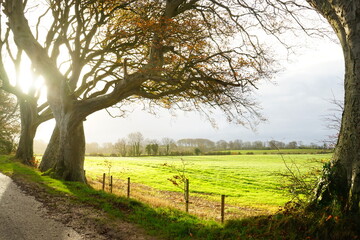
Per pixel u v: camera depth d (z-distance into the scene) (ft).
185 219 29.35
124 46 59.52
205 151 330.13
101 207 33.83
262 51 48.73
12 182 46.88
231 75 46.19
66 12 61.72
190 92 51.62
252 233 21.27
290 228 20.02
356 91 19.75
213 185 86.33
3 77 79.30
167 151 298.97
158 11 52.44
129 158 231.50
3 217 27.76
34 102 84.89
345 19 19.97
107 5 56.08
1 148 123.75
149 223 27.94
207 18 55.26
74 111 55.67
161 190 74.38
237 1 50.90
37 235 23.82
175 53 50.42
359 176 18.86
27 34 58.70
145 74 47.14
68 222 27.73
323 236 18.26
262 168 141.28
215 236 22.53
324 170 21.42
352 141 19.84
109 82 56.85
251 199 64.28
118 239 23.73
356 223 17.85
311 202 21.02
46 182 49.21
